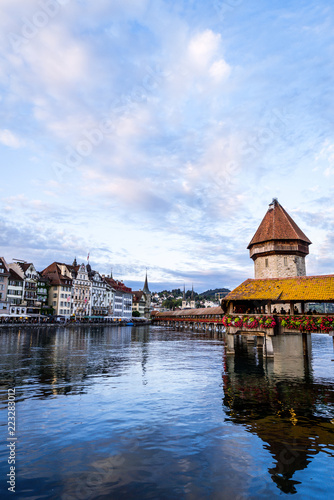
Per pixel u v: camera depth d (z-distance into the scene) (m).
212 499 6.97
